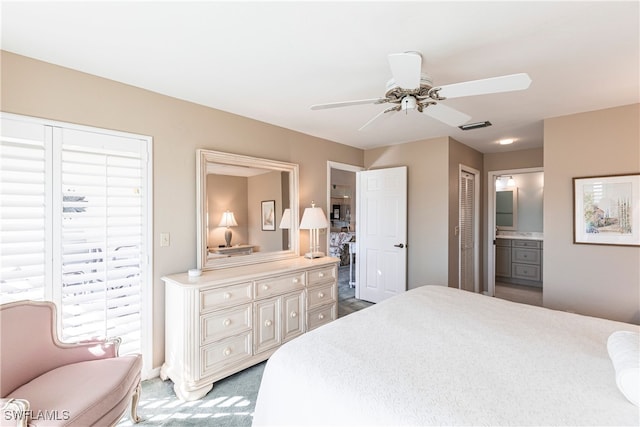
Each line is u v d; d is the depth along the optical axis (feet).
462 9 4.61
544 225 9.96
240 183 9.59
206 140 8.77
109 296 6.91
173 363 7.35
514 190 19.07
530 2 4.45
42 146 6.17
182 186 8.23
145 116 7.59
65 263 6.37
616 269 8.80
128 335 7.30
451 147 12.48
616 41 5.49
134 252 7.32
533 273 17.17
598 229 9.04
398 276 13.28
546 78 7.01
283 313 8.76
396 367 4.00
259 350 8.15
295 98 8.31
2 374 4.72
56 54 5.96
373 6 4.54
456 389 3.51
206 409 6.48
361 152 14.75
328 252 12.80
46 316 5.41
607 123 8.92
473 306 6.48
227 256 9.11
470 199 14.73
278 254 10.50
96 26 5.05
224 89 7.68
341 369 3.97
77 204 6.49
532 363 4.09
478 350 4.47
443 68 6.53
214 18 4.84
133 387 5.47
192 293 6.86
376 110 9.17
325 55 6.05
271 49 5.82
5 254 5.71
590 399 3.31
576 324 5.43
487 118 9.95
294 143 11.35
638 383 3.18
